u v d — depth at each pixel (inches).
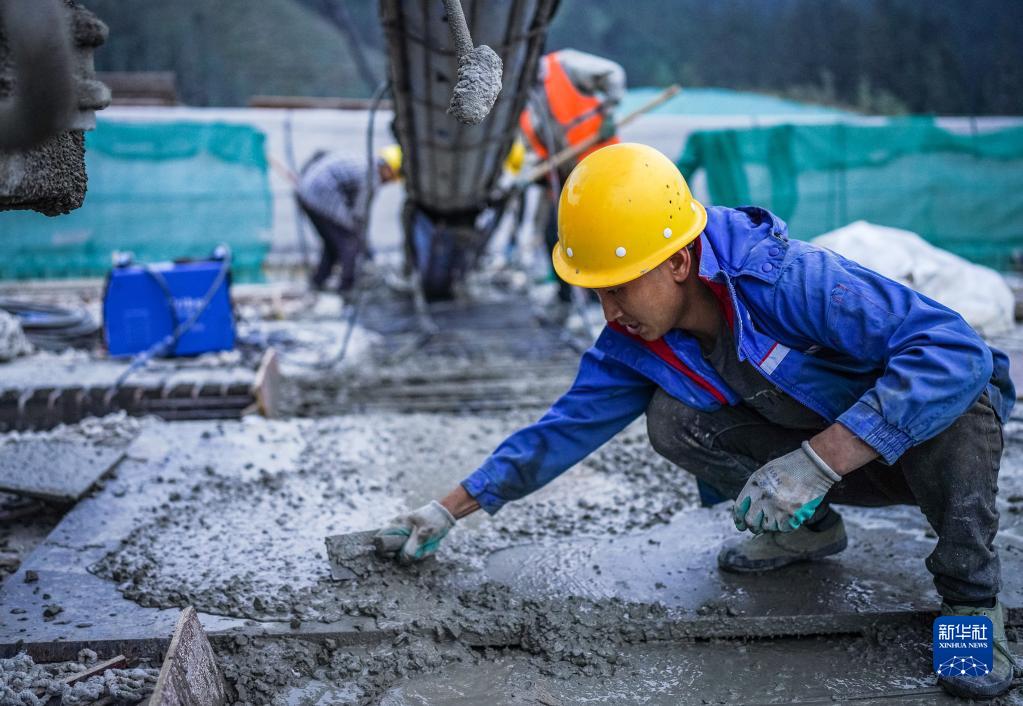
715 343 83.8
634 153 77.7
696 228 77.8
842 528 97.0
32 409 160.4
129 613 87.3
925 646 83.5
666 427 88.7
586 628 85.8
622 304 79.0
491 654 83.9
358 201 291.9
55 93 49.6
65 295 294.2
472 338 239.0
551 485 124.5
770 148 312.5
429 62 147.5
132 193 322.3
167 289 191.0
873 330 72.7
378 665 80.9
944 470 75.5
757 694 77.7
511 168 295.1
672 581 95.5
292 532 108.4
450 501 94.6
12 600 89.8
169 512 113.7
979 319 203.0
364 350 222.7
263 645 83.1
